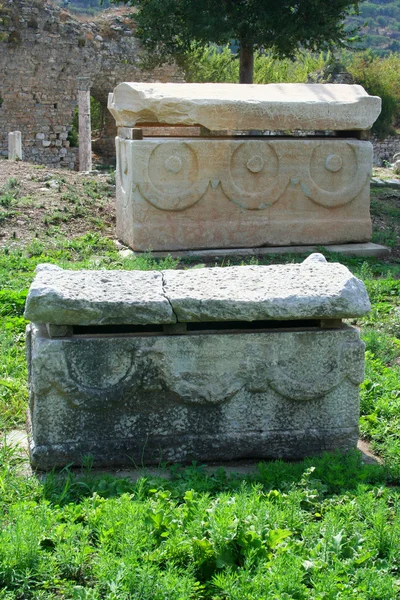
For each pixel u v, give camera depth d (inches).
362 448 170.4
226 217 357.7
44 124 895.7
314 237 370.9
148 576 109.6
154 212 349.7
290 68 1223.5
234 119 343.3
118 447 154.2
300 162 362.0
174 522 124.2
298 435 159.9
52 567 115.6
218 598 110.9
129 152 346.6
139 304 150.2
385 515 133.6
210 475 150.8
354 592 111.0
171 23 665.6
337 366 159.6
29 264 316.2
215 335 155.3
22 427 174.9
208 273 165.6
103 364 151.9
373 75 1317.7
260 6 617.9
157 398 155.1
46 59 877.2
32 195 426.0
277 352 157.8
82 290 152.2
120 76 947.3
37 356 149.3
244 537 119.2
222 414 157.9
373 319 267.4
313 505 137.7
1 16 835.4
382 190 571.5
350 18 3095.5
